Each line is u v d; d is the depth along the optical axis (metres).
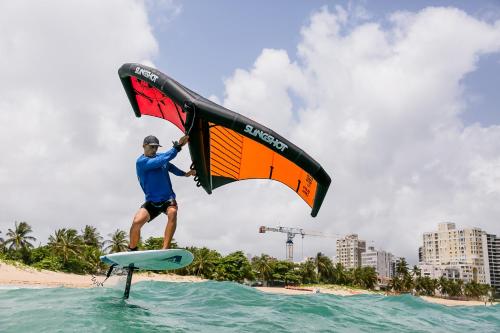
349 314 8.25
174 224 6.25
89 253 73.50
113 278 10.91
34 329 4.73
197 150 6.38
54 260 67.75
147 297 8.40
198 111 5.88
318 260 127.69
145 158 6.27
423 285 140.25
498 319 10.59
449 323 8.93
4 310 5.73
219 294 9.52
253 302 8.66
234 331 5.64
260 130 5.76
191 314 6.69
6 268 54.72
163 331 5.07
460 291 151.00
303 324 6.67
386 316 8.65
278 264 113.44
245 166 6.89
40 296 7.22
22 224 72.06
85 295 7.44
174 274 82.19
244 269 90.81
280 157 6.38
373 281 132.62
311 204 6.72
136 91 7.22
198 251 87.25
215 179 7.16
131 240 6.27
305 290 101.88
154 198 6.28
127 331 4.87
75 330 4.71
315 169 5.87
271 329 6.03
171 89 6.17
